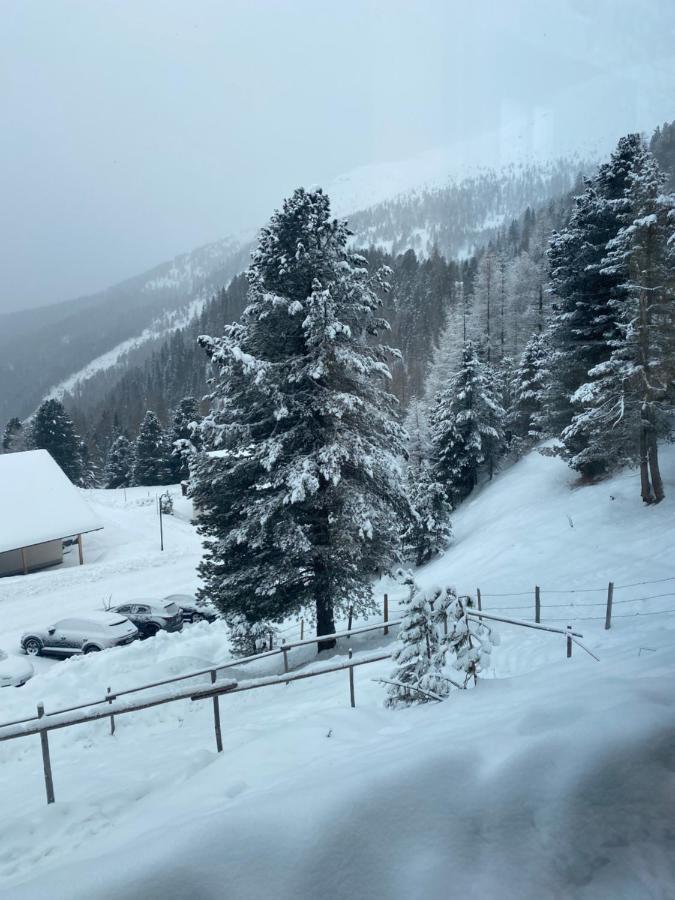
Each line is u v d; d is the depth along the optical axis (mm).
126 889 2506
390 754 3482
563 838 2588
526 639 10305
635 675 4316
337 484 13289
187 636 16781
